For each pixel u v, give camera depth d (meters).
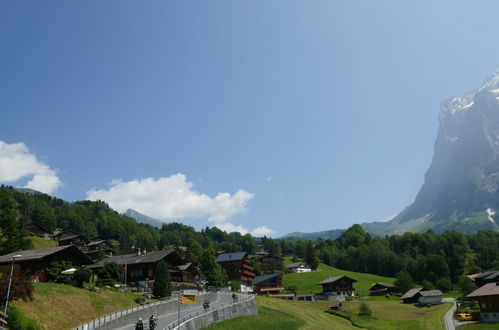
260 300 85.69
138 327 38.78
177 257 90.12
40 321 39.06
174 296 71.38
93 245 172.38
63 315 43.34
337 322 84.06
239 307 62.03
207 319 49.75
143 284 78.81
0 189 75.44
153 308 55.47
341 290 141.50
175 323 42.72
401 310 104.75
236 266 156.62
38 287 47.41
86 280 56.72
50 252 56.75
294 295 128.50
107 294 57.22
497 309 76.81
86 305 49.41
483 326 73.56
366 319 89.50
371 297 138.12
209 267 124.19
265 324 61.12
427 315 95.94
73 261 61.22
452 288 158.50
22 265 55.44
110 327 43.31
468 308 97.38
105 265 72.69
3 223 73.50
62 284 54.00
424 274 179.62
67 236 174.88
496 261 176.38
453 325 80.00
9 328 34.03
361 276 188.62
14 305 39.00
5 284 38.91
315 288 155.62
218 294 93.25
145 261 81.62
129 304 57.28
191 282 99.56
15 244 73.38
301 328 66.06
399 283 146.00
